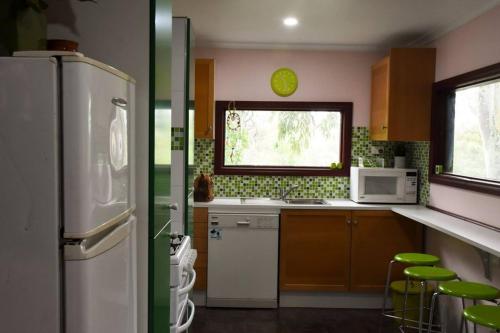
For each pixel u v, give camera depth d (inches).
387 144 169.0
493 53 111.4
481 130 123.1
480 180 118.8
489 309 87.4
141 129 66.6
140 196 66.8
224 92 167.3
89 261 43.6
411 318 133.1
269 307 150.4
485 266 110.3
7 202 42.7
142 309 66.9
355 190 156.9
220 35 152.7
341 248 149.0
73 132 42.6
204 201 156.3
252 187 169.6
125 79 56.6
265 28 142.5
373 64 165.3
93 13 66.3
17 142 42.3
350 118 168.1
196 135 153.9
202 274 149.9
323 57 167.0
